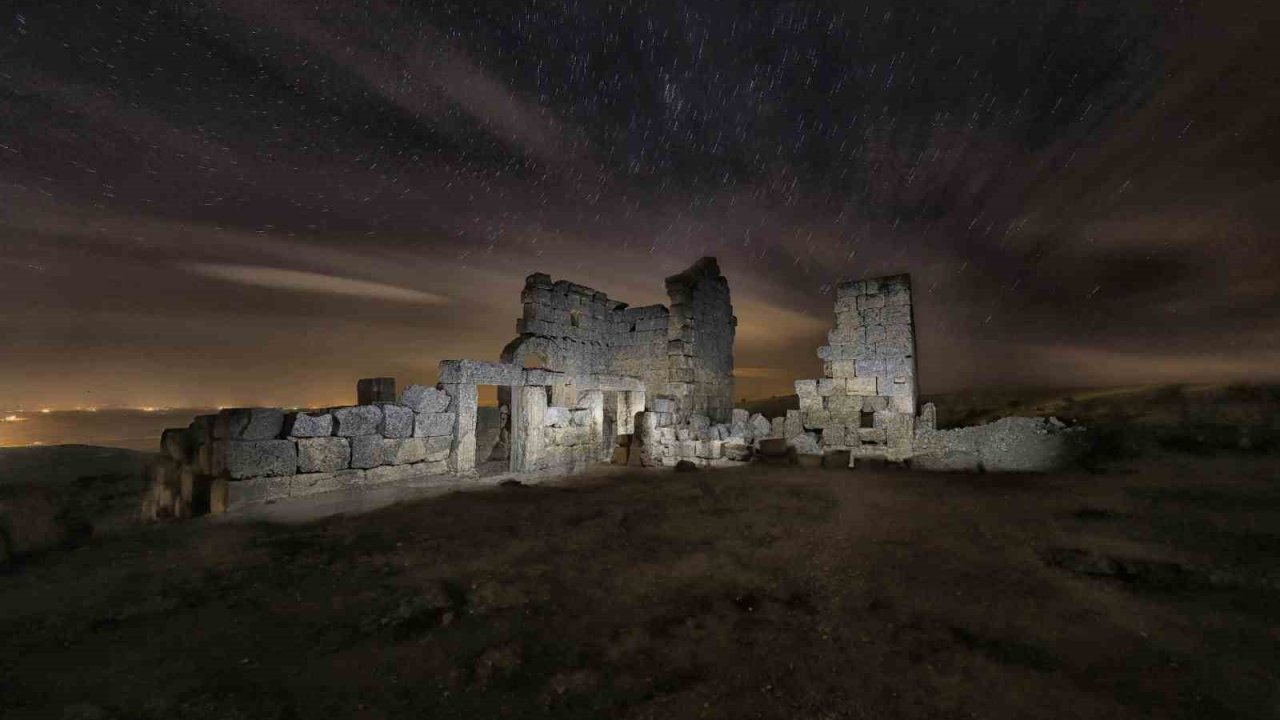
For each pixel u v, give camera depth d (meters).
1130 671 2.99
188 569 4.81
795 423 14.83
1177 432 11.39
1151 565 4.51
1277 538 5.18
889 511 6.84
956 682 2.91
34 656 3.25
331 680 3.03
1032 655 3.20
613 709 2.76
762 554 5.21
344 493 8.41
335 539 5.78
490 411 16.39
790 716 2.67
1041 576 4.45
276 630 3.65
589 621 3.78
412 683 3.01
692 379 18.47
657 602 4.10
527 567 4.85
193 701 2.76
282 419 8.20
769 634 3.54
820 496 7.95
